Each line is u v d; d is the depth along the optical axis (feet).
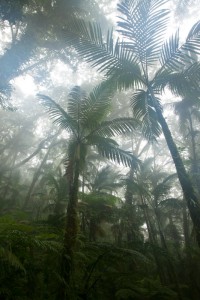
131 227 37.73
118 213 36.19
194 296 30.30
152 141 20.52
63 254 16.02
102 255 18.88
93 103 22.63
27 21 37.09
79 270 20.39
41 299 16.11
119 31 17.52
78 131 21.94
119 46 17.81
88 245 21.06
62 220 26.78
